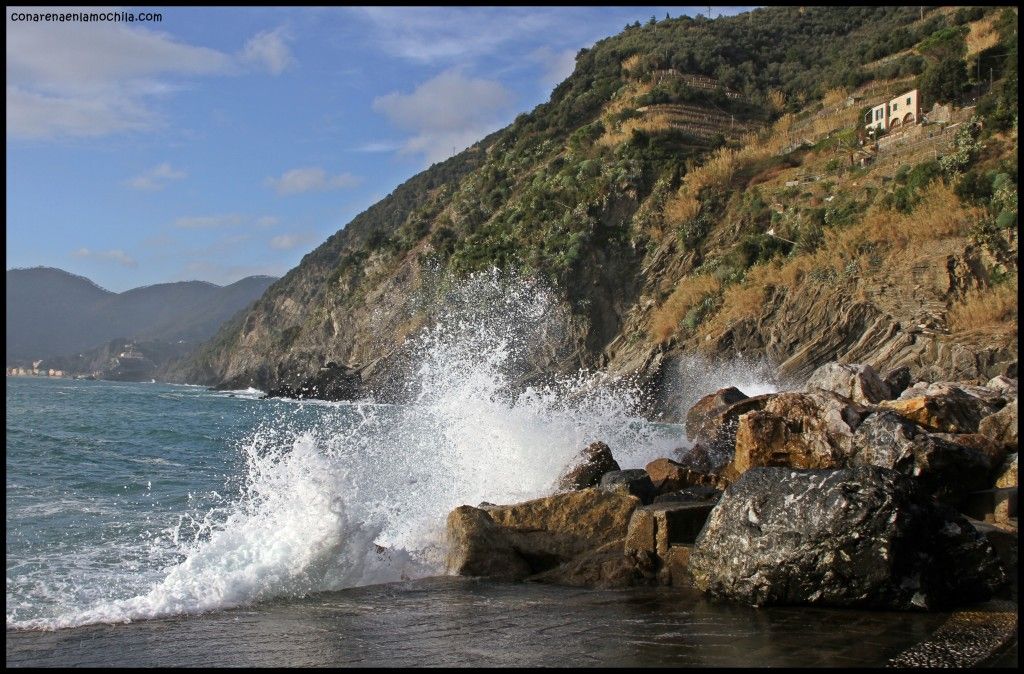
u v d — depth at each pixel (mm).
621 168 67688
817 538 6949
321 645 6160
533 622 6746
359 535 8523
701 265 57688
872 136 57062
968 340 36906
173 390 96188
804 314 45219
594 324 61094
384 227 146000
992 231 40531
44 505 12047
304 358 92000
